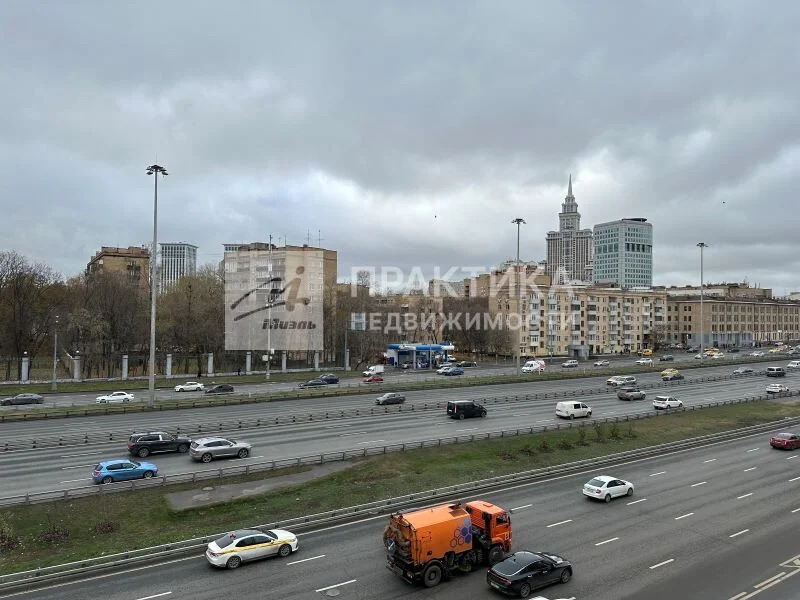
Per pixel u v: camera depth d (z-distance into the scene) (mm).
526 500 34375
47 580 23641
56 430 50250
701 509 33062
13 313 92312
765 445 49750
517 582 22312
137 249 167875
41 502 31781
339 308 115375
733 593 23000
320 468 39781
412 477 38344
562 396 75062
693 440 49812
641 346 166125
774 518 31656
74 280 111375
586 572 24719
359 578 24031
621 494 34906
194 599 22109
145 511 31688
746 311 193875
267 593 22641
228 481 36781
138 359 95625
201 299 102938
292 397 69375
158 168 61938
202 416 57656
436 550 23547
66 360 94688
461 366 113625
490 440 48500
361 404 66250
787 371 109125
